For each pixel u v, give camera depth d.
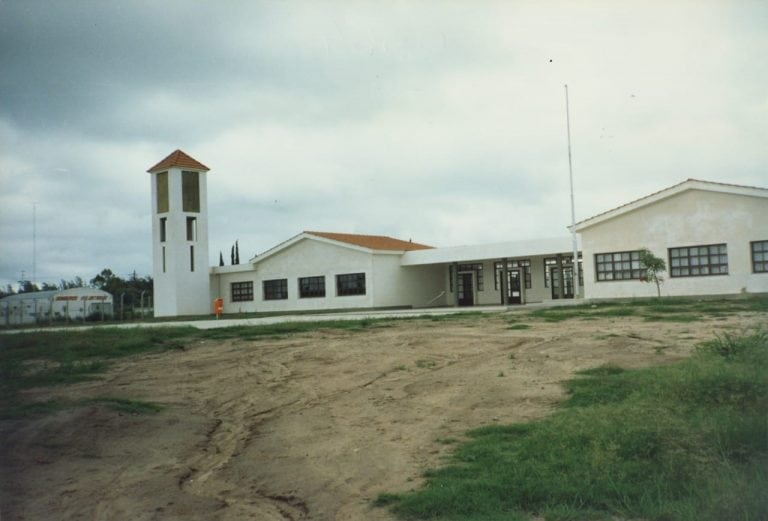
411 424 9.17
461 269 44.88
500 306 37.16
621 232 32.66
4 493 7.19
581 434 7.43
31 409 10.73
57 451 8.66
